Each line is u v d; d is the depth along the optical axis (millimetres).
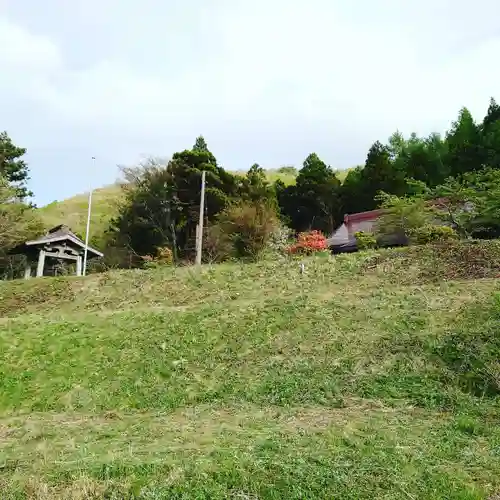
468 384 6902
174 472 4434
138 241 26688
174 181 26781
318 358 8266
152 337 9812
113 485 4277
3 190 22500
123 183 29062
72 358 9234
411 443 5199
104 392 7977
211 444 5211
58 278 16031
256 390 7512
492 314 8703
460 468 4570
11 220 21500
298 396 7156
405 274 12195
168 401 7543
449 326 8555
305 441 5242
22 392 8180
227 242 21375
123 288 14492
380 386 7129
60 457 5102
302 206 30812
